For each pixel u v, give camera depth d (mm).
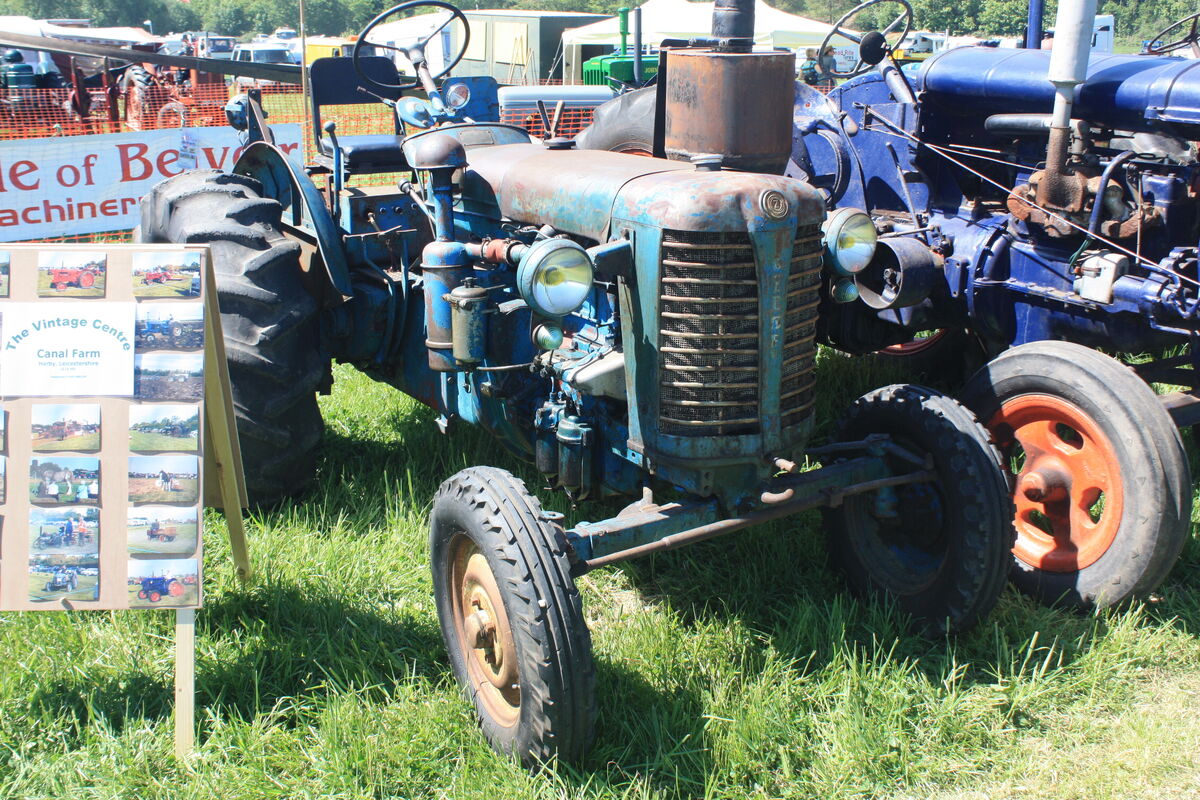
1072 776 2725
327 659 3102
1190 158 3861
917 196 4742
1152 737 2850
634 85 6691
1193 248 3805
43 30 16891
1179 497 3291
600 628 3314
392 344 4199
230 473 3047
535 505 2660
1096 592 3445
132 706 2902
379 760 2682
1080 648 3230
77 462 2676
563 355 3061
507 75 20359
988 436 3115
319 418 4059
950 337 5324
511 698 2773
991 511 3027
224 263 3709
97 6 73500
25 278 2650
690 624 3367
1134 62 4109
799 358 2842
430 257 3146
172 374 2691
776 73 2906
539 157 3379
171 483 2699
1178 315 3656
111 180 7152
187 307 2691
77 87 11430
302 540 3691
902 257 4207
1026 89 4266
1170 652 3262
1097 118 4133
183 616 2725
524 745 2625
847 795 2631
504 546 2564
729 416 2764
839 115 5008
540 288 2578
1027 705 2986
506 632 2641
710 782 2621
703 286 2668
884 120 4688
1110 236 3896
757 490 2891
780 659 3076
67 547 2682
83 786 2598
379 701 2969
